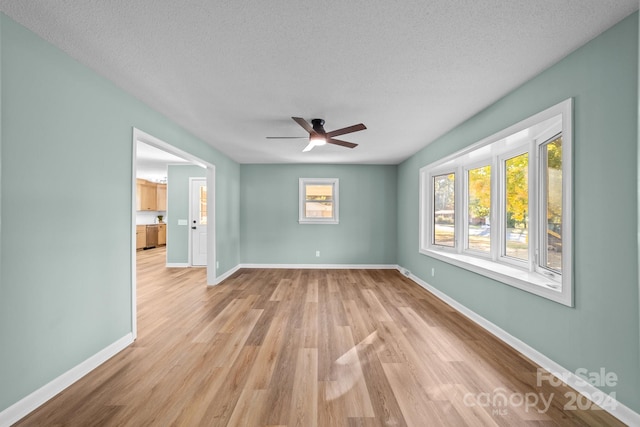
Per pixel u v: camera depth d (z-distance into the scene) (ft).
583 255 6.37
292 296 14.05
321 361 7.81
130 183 8.97
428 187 16.31
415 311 11.91
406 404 6.04
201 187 22.00
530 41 6.26
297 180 21.56
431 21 5.63
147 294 14.38
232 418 5.62
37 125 6.07
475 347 8.65
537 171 9.30
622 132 5.56
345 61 7.12
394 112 10.53
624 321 5.54
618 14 5.40
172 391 6.49
